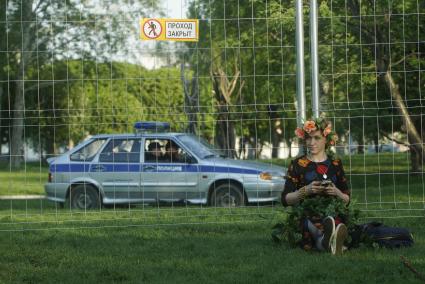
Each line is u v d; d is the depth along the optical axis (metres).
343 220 10.88
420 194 20.75
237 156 21.95
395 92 26.52
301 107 14.02
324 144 11.27
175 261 10.12
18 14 40.84
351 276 8.87
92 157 21.22
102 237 12.61
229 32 29.66
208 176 20.59
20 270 9.75
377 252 10.49
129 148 21.05
